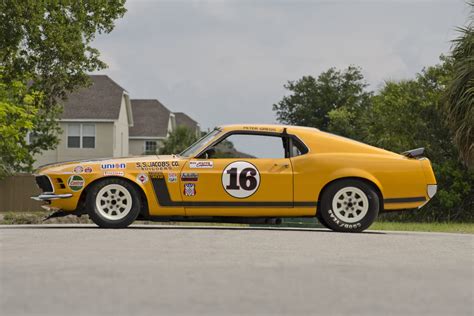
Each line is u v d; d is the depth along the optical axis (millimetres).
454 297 6527
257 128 13242
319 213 13133
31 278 7254
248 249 9898
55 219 21922
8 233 11875
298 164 13023
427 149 36062
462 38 26641
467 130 26234
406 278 7539
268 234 12047
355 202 13016
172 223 19484
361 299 6379
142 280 7207
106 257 8867
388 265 8477
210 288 6820
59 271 7703
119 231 12297
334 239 11398
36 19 29797
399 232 13758
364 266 8367
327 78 86875
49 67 31828
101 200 13023
